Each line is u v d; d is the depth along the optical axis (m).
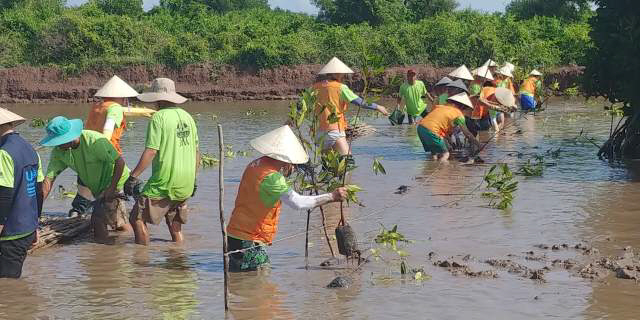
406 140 18.52
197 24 39.94
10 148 7.76
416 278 7.62
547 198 11.28
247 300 7.09
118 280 7.76
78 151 9.54
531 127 20.59
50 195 12.13
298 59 36.44
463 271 7.82
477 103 17.75
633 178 12.73
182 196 9.12
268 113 27.31
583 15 46.41
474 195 11.64
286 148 7.93
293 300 7.07
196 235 9.59
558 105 27.45
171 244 9.20
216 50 37.50
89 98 34.31
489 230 9.50
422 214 10.45
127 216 10.09
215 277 7.84
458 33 37.56
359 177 13.38
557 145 17.00
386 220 10.14
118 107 10.59
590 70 15.08
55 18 38.22
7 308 6.95
